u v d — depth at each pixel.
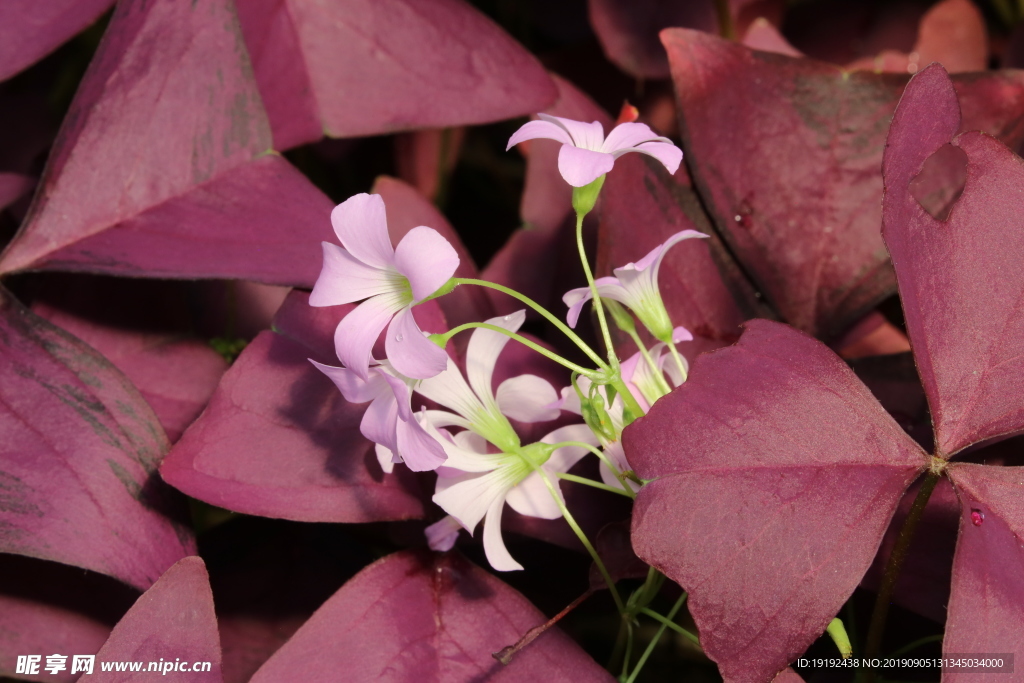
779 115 0.42
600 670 0.37
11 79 0.49
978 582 0.35
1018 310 0.36
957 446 0.36
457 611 0.38
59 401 0.39
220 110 0.41
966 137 0.37
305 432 0.39
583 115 0.45
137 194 0.40
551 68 0.53
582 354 0.41
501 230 0.54
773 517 0.35
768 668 0.35
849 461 0.36
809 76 0.42
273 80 0.44
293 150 0.51
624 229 0.40
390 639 0.38
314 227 0.40
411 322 0.35
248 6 0.44
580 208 0.37
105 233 0.40
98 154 0.40
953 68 0.50
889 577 0.37
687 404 0.36
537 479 0.38
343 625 0.38
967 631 0.35
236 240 0.40
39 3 0.42
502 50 0.44
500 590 0.38
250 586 0.41
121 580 0.38
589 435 0.38
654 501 0.35
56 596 0.40
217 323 0.43
